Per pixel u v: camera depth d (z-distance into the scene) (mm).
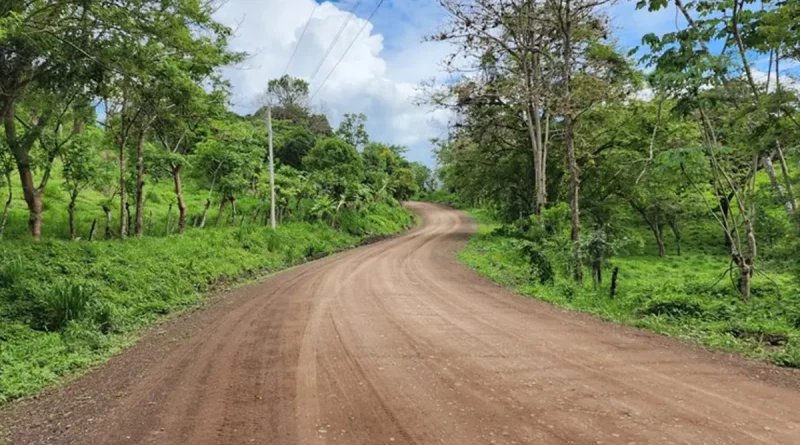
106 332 9938
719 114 13156
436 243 31125
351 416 4395
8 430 4730
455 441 3793
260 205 32750
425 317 9195
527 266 17812
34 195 16734
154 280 14492
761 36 10312
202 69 16531
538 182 24391
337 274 17062
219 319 10094
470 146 32812
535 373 5543
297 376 5688
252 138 30766
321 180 37500
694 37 11055
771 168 13094
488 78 24859
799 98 9383
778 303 11141
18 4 10258
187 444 3922
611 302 11773
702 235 37375
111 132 20500
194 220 27234
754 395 4719
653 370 5633
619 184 24750
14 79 12859
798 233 11742
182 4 12594
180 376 5973
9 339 8930
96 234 21328
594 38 19375
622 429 3906
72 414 4984
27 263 12406
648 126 21281
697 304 10367
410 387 5156
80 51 11516
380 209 46125
